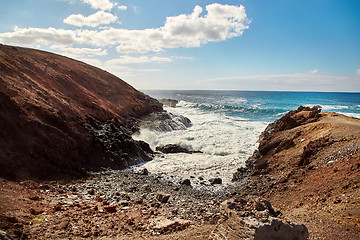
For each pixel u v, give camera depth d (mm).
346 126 14070
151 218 8477
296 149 14484
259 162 15289
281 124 18172
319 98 120312
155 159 19375
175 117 35969
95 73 37938
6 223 5996
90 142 16438
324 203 8680
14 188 8852
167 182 14008
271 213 5332
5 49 23938
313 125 15828
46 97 17391
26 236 5723
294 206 9367
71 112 18141
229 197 11805
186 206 10344
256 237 4613
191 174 15641
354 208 7535
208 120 38844
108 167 15703
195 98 120312
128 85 44625
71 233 6438
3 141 11359
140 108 34781
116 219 8039
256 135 26781
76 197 9867
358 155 10602
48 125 14234
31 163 11469
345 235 6336
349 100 102438
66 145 14211
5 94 13297
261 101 94312
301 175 11930
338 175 10117
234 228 4992
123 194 11156
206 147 22562
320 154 12750
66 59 36719
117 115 26781
